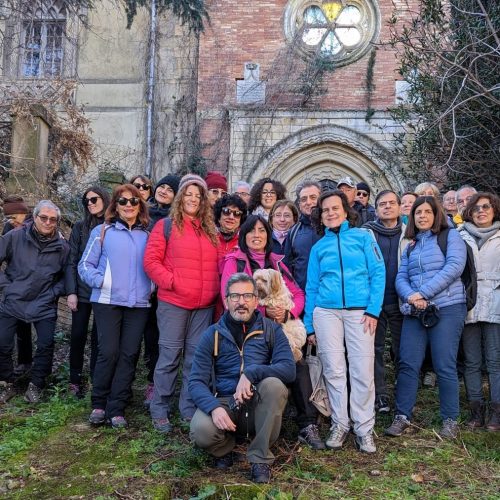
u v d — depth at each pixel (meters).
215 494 3.27
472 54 5.36
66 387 5.20
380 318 4.72
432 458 3.82
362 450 3.91
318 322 4.09
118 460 3.72
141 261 4.37
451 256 4.20
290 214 4.95
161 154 12.83
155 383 4.20
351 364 4.01
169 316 4.18
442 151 7.62
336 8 12.54
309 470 3.64
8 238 5.01
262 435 3.45
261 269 4.08
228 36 12.65
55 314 5.12
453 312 4.17
